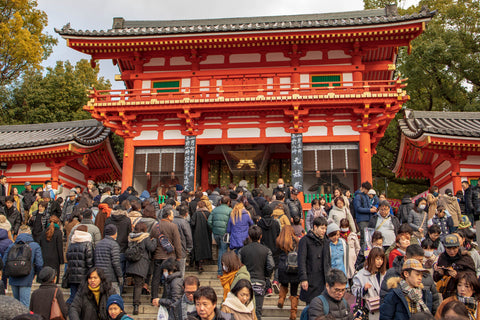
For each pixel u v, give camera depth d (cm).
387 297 661
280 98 1980
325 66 2217
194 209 1455
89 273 823
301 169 2022
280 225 1239
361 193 1418
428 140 2000
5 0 3912
